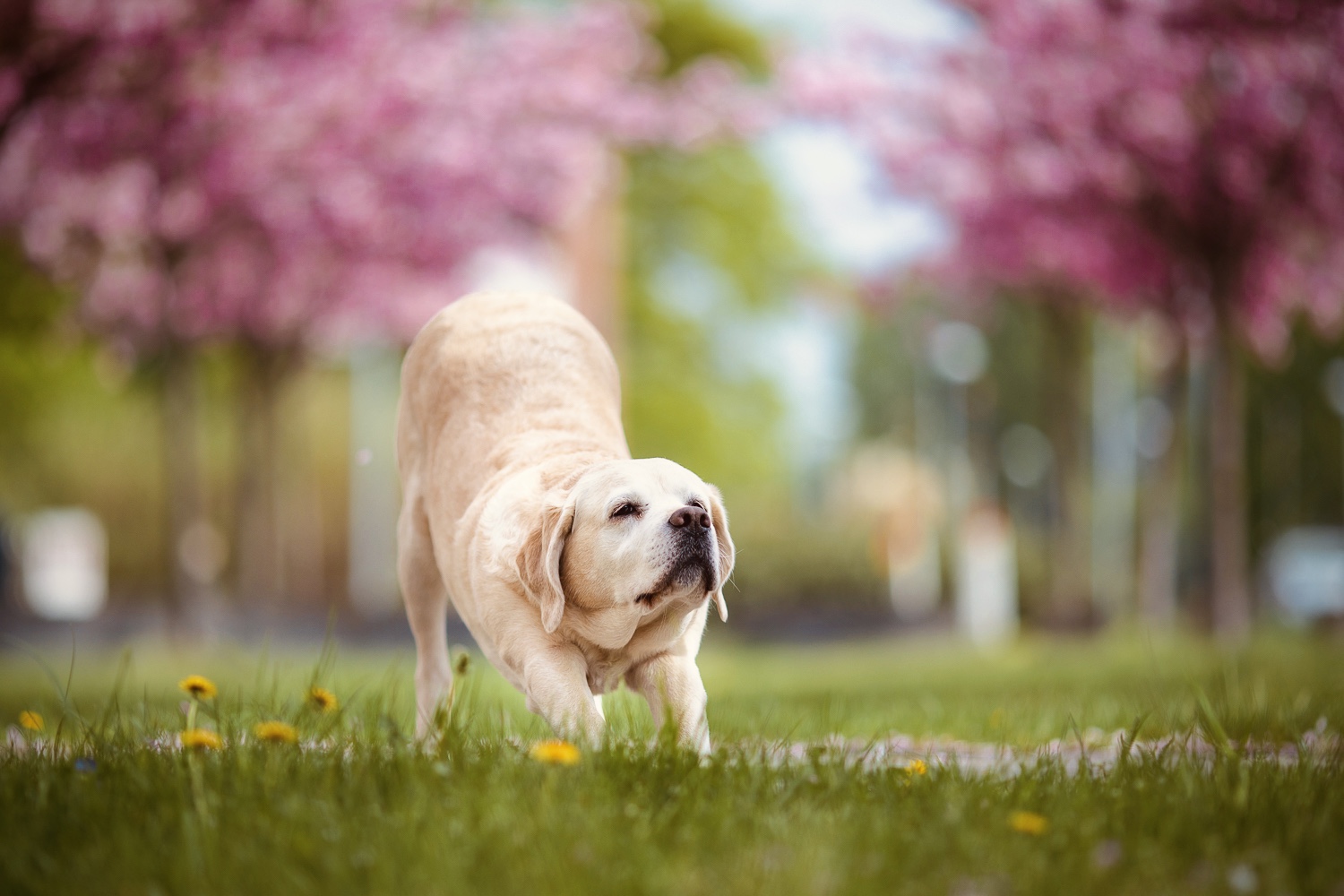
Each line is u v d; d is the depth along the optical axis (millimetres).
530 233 18109
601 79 17672
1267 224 15352
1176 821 3049
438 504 4691
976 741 5641
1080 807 3242
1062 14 14977
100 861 2711
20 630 21250
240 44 13492
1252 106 14523
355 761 3465
